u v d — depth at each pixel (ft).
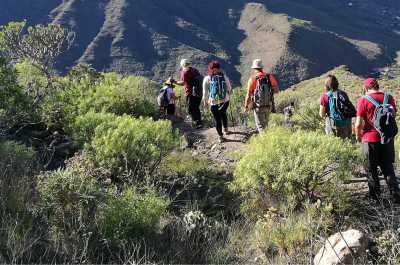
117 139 21.56
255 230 17.39
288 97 77.87
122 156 21.54
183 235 16.78
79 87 35.06
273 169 19.06
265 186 19.53
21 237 14.30
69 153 25.09
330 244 14.25
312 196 19.12
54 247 14.58
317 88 107.24
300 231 16.40
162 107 40.91
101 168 21.33
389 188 19.98
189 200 20.36
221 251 16.05
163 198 18.20
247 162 19.93
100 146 21.61
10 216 14.89
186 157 27.81
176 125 38.37
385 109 19.85
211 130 35.86
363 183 22.24
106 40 647.97
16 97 24.13
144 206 16.29
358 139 20.54
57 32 44.62
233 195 21.25
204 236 17.12
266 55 647.56
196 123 37.52
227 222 19.12
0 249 13.60
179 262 15.34
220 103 31.73
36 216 15.92
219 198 21.24
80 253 14.48
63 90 34.01
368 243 15.62
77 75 41.93
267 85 29.30
